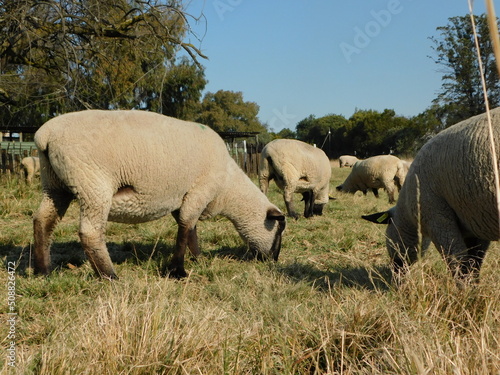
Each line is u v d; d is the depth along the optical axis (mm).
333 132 58062
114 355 2789
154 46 17031
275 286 4879
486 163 3594
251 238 6566
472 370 2434
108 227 8117
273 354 3121
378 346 2971
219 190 6129
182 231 5738
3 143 19031
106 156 4875
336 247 7387
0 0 14891
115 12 18188
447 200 4094
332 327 3203
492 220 3744
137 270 5594
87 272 5273
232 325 3479
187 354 2877
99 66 18500
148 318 3080
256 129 46750
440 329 3098
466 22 36281
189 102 34719
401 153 47406
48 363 2805
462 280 3777
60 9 14516
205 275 5676
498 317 3172
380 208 12555
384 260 6402
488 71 28000
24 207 9797
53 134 4840
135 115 5195
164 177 5258
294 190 10867
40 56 18047
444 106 39469
